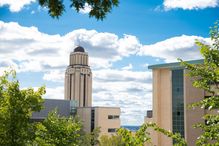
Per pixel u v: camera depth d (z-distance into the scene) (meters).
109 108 92.88
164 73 62.44
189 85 56.22
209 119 9.80
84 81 175.62
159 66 61.94
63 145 20.52
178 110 58.16
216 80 10.65
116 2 9.23
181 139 8.98
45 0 9.20
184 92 56.94
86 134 74.75
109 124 92.31
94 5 9.16
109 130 92.12
